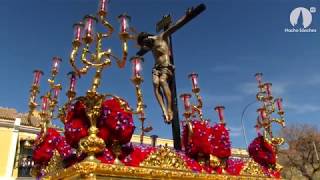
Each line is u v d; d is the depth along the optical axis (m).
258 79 11.78
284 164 35.75
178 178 7.29
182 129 9.00
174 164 7.39
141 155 6.98
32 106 9.24
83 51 6.33
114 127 6.60
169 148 7.65
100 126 6.57
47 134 9.09
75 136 6.60
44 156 8.80
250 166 9.09
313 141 35.25
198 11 9.93
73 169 6.18
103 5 6.57
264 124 10.66
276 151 10.42
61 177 6.86
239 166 8.84
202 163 8.12
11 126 22.17
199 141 8.18
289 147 35.88
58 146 8.16
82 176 5.97
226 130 8.79
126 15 6.85
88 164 5.99
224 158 8.54
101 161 6.25
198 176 7.63
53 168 7.85
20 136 22.25
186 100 9.70
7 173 21.23
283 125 10.91
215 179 7.96
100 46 6.49
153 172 6.86
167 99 9.77
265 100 11.27
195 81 9.71
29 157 22.25
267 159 10.03
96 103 6.39
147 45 10.39
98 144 6.18
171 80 10.23
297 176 36.44
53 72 9.51
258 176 9.10
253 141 10.56
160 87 9.93
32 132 22.72
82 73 6.32
